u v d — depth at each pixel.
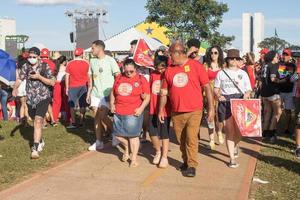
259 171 7.73
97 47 8.98
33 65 8.48
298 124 8.93
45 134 11.01
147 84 7.80
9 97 13.84
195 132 7.17
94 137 10.67
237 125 7.69
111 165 7.96
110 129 9.49
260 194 6.50
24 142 9.99
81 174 7.37
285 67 10.43
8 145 9.62
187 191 6.57
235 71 8.35
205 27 29.89
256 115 7.64
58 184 6.84
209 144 9.35
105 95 9.03
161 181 7.04
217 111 8.51
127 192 6.51
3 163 7.95
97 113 9.09
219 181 7.06
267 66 10.45
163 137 7.78
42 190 6.57
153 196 6.35
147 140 10.11
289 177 7.42
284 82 10.55
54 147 9.40
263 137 10.66
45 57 11.25
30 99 8.49
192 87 7.08
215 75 9.09
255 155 8.93
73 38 24.55
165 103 7.49
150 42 22.05
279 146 9.93
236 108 7.70
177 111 7.16
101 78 9.02
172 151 9.13
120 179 7.12
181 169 7.63
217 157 8.66
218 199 6.23
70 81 12.05
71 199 6.21
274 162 8.39
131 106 7.76
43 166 7.84
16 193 6.41
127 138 8.07
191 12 29.78
